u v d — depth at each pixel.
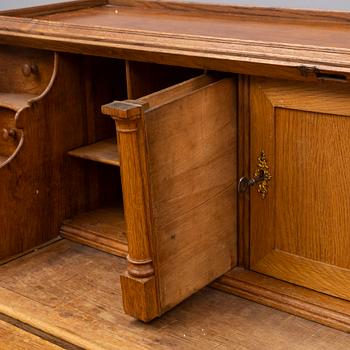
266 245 2.55
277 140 2.43
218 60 2.34
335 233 2.38
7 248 2.90
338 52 2.13
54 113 2.94
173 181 2.33
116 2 3.35
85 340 2.36
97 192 3.22
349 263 2.37
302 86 2.30
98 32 2.65
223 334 2.36
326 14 2.75
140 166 2.23
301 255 2.48
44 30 2.81
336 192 2.34
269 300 2.50
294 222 2.46
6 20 2.95
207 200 2.47
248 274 2.60
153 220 2.29
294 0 3.29
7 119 3.08
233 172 2.55
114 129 3.18
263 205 2.52
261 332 2.36
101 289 2.67
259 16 2.89
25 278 2.77
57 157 3.00
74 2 3.26
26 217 2.95
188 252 2.44
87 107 3.06
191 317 2.46
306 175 2.39
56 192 3.04
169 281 2.40
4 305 2.58
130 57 2.57
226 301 2.55
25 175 2.90
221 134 2.46
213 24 2.79
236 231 2.62
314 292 2.47
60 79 2.93
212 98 2.40
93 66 3.03
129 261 2.36
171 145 2.30
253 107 2.45
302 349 2.26
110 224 3.07
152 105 2.27
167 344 2.32
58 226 3.09
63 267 2.85
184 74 2.89
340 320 2.35
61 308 2.55
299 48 2.20
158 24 2.82
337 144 2.29
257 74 2.30
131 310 2.40
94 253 2.95
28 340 2.42
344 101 2.23
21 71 3.11
